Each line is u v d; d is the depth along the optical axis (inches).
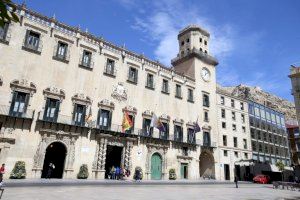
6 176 1109.7
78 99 1422.2
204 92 2220.7
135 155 1600.6
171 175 1745.8
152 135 1718.8
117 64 1664.6
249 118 2640.3
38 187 860.0
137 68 1774.1
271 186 1706.4
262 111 2849.4
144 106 1739.7
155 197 735.7
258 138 2657.5
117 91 1611.7
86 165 1355.8
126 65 1715.1
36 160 1206.9
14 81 1226.0
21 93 1248.8
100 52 1595.7
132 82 1711.4
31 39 1342.3
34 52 1322.6
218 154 2170.3
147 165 1638.8
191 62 2269.9
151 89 1820.9
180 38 2506.2
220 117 2313.0
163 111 1847.9
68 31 1486.2
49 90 1330.0
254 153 2544.3
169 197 753.6
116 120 1562.5
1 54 1214.3
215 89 2336.4
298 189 1485.0
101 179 1366.9
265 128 2800.2
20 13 1316.4
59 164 1407.5
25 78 1263.5
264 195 981.2
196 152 1991.9
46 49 1370.6
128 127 1488.7
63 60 1418.6
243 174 2348.7
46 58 1359.5
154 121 1630.2
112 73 1619.1
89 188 908.0
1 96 1178.6
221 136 2252.7
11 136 1160.2
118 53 1690.5
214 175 2079.2
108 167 1635.1
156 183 1352.1
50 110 1322.6
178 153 1860.2
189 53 2261.3
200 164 2225.6
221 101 2395.4
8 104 1187.9
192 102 2084.2
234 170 2269.9
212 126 2193.7
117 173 1456.7
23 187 837.2
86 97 1459.2
